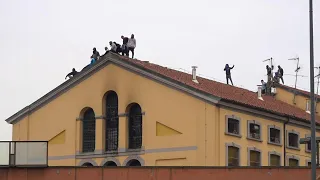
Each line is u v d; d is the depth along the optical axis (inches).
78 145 2174.0
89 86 2180.1
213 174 1501.0
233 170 1497.3
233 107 1988.2
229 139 1962.4
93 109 2162.9
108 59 2132.1
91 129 2177.7
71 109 2210.9
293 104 2751.0
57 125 2231.8
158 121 2021.4
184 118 1969.7
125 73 2107.5
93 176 1551.4
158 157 2005.4
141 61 2213.3
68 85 2215.8
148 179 1524.4
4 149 1582.2
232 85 2476.6
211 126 1915.6
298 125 2358.5
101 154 2114.9
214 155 1900.8
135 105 2096.5
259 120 2133.4
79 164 2158.0
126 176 1536.7
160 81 2026.3
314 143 1251.8
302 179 1492.4
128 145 2080.5
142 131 2053.4
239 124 2022.6
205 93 1930.4
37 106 2281.0
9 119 2335.1
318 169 1459.2
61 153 2208.4
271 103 2436.0
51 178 1572.3
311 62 1273.4
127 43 2277.3
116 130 2119.8
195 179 1504.7
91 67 2167.8
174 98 1998.0
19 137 2308.1
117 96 2124.8
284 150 2256.4
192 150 1941.4
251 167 1501.0
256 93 2561.5
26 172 1573.6
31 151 1585.9
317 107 2731.3
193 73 2212.1
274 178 1496.1
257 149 2098.9
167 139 1995.6
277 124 2239.2
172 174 1514.5
